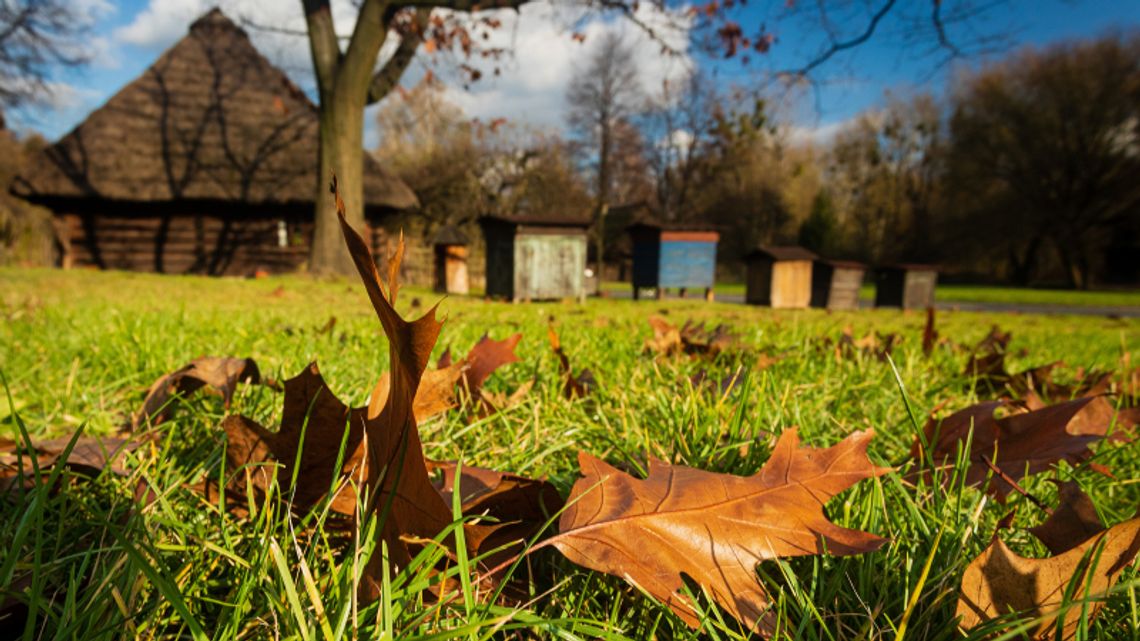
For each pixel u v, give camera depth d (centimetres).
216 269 1977
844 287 1473
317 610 65
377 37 1504
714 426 143
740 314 859
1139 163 3734
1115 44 3725
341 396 180
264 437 97
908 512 104
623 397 172
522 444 146
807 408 176
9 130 3325
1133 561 82
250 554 84
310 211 2050
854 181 5897
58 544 79
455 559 78
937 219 5047
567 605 81
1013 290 3644
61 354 252
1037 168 3997
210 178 1894
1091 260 4350
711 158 4772
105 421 159
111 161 1842
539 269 1148
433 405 104
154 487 94
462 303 898
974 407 126
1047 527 84
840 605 87
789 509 85
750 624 72
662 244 1479
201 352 265
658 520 80
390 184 2084
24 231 2298
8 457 112
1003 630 69
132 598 71
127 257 1902
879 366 252
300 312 532
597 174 4925
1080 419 158
